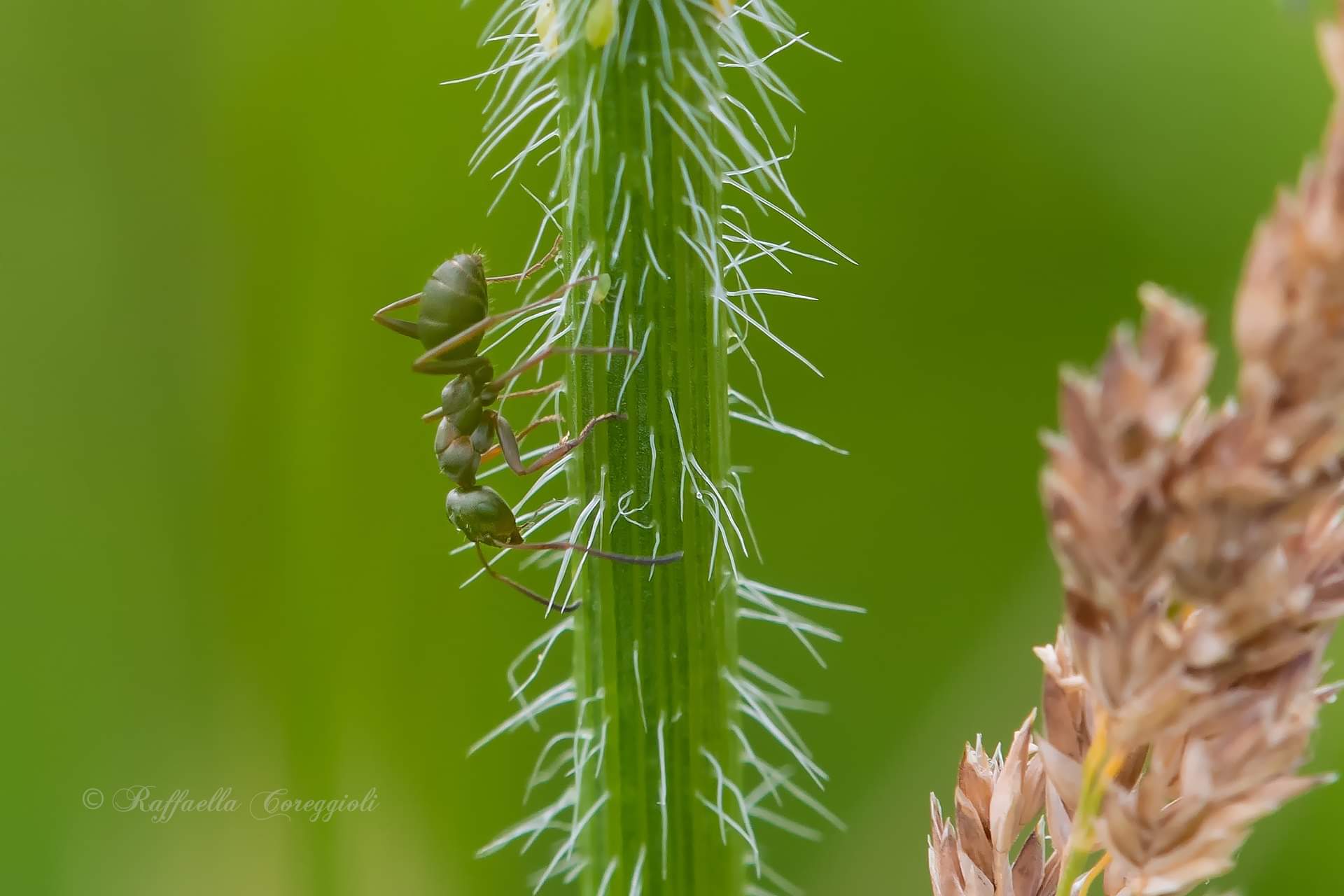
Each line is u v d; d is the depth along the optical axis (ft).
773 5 0.33
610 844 0.33
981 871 0.32
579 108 0.33
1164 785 0.31
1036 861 0.32
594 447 0.33
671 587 0.33
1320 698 0.31
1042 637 0.36
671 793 0.33
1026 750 0.32
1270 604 0.30
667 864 0.33
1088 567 0.31
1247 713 0.31
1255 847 0.35
